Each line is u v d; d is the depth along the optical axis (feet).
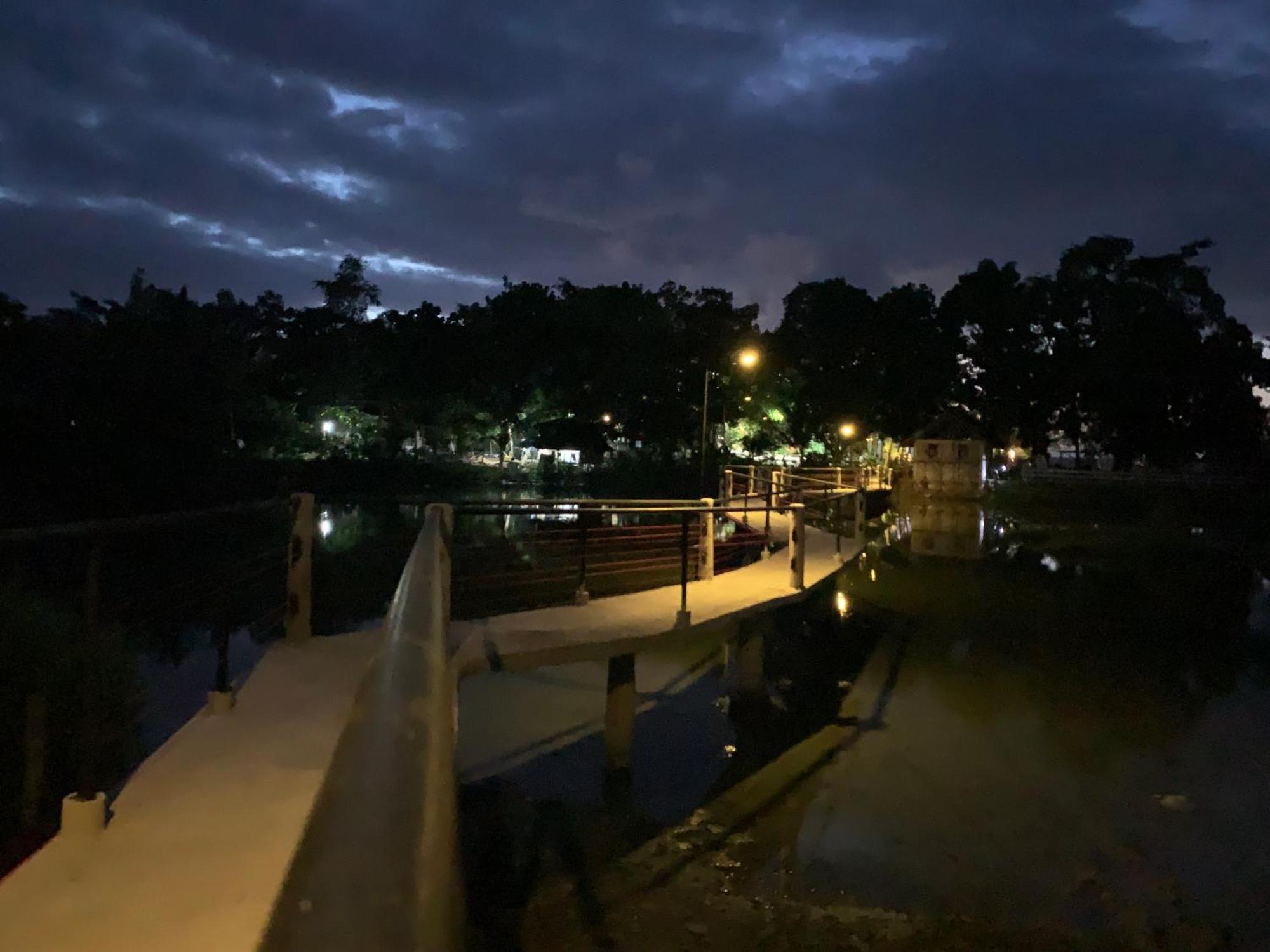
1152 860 23.24
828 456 187.21
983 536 101.24
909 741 31.50
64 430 82.48
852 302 179.73
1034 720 34.06
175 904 9.73
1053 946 19.36
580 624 27.22
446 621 15.60
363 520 98.32
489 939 19.04
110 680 22.09
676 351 177.06
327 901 2.67
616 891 21.03
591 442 181.78
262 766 13.69
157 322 110.52
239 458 119.55
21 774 18.39
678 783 27.45
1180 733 32.55
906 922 20.06
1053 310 179.83
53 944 8.93
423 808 3.52
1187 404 167.63
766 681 38.45
